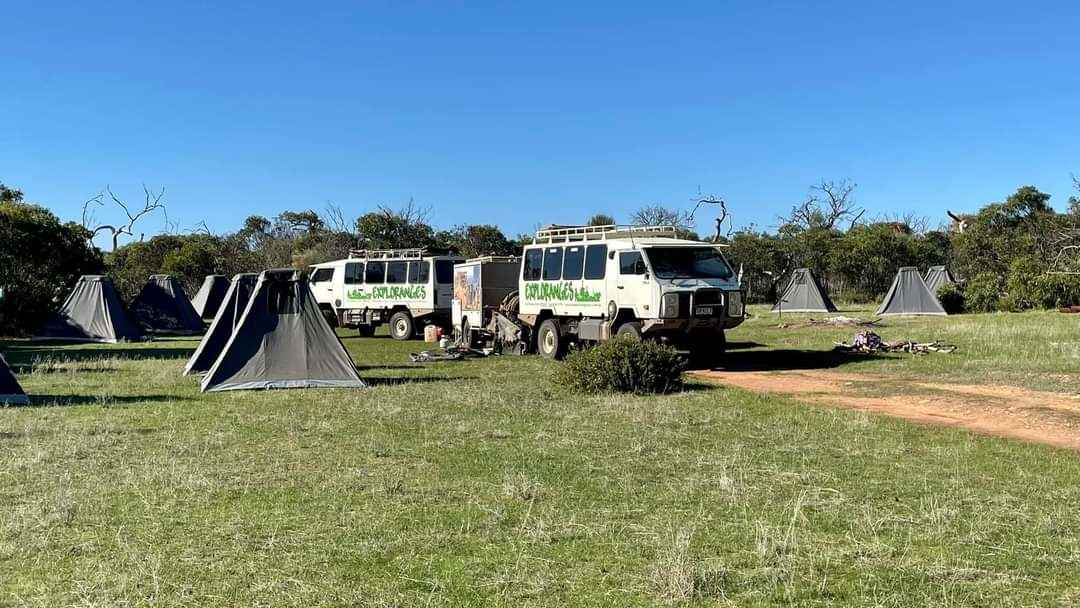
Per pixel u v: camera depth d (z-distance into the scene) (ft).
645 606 15.49
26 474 24.97
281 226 165.17
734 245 147.95
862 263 148.25
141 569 17.19
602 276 56.65
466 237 153.28
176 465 25.99
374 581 16.65
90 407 38.01
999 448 28.40
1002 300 102.47
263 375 44.73
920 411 36.60
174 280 96.12
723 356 56.39
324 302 92.27
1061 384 42.19
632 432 31.30
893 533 19.33
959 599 15.55
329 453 27.86
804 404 37.93
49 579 16.83
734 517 20.61
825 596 15.80
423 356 60.34
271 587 16.34
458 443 29.45
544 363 57.88
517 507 21.48
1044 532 19.33
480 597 15.90
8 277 87.35
